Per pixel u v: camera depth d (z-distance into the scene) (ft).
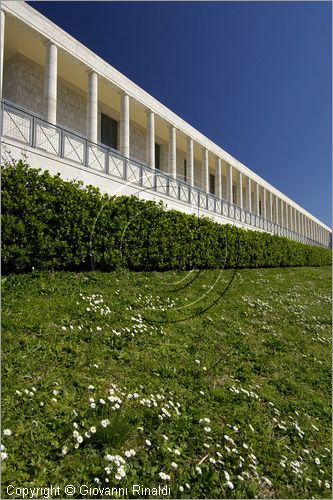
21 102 52.54
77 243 29.73
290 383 19.34
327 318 35.96
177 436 12.64
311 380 20.42
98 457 10.71
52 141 42.50
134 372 16.16
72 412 12.24
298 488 12.02
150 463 11.12
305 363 22.61
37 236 26.48
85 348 16.85
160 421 13.02
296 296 44.68
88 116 53.78
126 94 61.77
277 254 75.00
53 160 34.96
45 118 46.98
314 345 26.43
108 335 18.69
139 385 15.12
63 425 11.59
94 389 13.99
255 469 12.09
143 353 18.13
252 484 11.41
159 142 86.58
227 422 14.42
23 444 10.55
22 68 53.36
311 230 190.39
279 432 14.83
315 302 43.98
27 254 25.80
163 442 12.03
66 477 9.91
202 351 20.42
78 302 21.86
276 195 138.62
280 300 39.50
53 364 14.96
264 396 17.22
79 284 25.99
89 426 11.80
